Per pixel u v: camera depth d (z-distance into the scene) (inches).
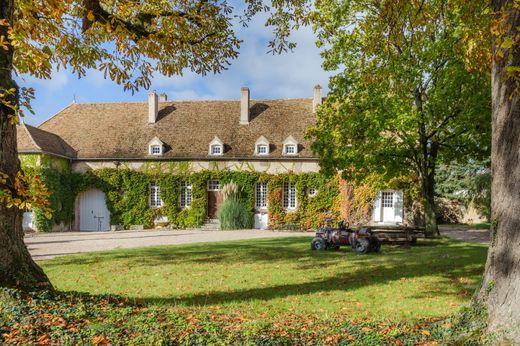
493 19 199.2
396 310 286.0
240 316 252.2
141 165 1314.0
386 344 193.2
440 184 1594.5
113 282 390.6
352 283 382.3
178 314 243.9
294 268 470.3
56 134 1380.4
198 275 426.6
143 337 193.5
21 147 1160.8
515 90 181.0
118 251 640.4
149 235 1028.5
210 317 242.4
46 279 271.7
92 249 698.2
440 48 687.7
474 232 1077.8
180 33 410.3
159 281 394.9
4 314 212.2
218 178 1293.1
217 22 430.3
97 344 186.9
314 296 330.0
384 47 425.1
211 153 1299.2
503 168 196.5
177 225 1298.0
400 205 1200.8
